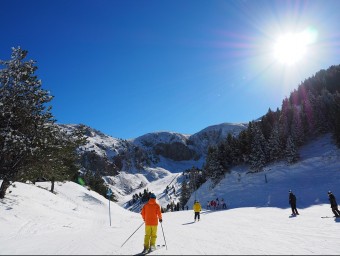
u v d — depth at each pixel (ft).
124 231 49.73
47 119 75.92
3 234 50.55
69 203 106.93
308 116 271.28
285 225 52.85
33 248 31.65
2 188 73.15
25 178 73.67
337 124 212.64
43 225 61.87
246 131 272.72
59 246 32.04
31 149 67.05
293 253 26.91
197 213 73.46
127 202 540.11
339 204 95.55
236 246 30.76
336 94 261.24
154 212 29.91
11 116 66.54
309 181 178.19
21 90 69.41
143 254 26.78
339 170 180.24
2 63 70.13
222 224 59.57
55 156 79.10
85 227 68.44
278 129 250.57
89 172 273.54
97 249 29.68
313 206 98.43
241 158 261.03
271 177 208.64
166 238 39.09
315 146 240.32
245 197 185.47
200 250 28.35
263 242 33.76
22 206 73.00
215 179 252.21
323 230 44.47
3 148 64.34
